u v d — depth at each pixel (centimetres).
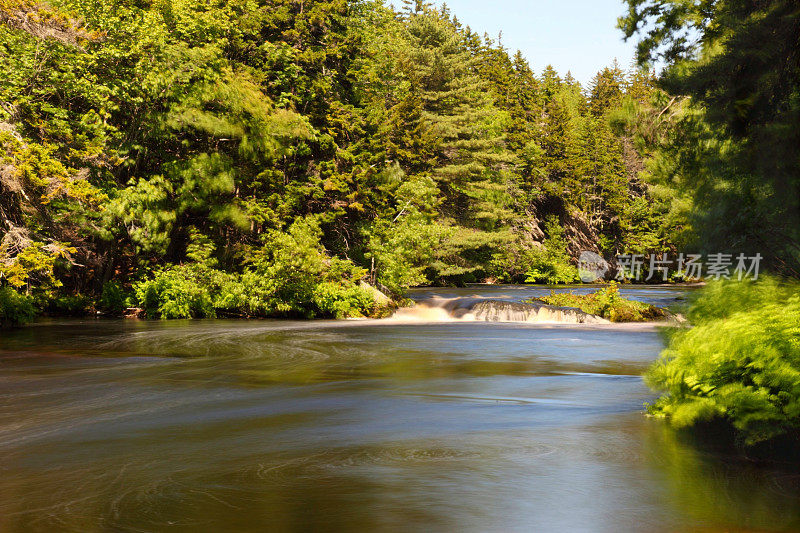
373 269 3659
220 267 3403
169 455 805
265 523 575
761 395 796
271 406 1112
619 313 3198
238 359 1731
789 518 580
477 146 5994
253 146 3434
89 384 1338
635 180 8788
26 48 2583
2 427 964
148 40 3056
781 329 827
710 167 1177
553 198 8300
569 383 1339
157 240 3089
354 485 682
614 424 959
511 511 603
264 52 3716
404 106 4947
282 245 3212
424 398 1179
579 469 732
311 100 3750
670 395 1048
